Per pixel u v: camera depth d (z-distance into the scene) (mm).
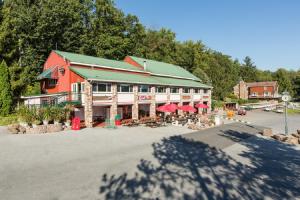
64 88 32781
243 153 16922
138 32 66062
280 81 119688
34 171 11703
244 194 9773
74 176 11141
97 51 53031
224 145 19438
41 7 44250
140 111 38656
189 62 79375
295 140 21766
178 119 34156
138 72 41156
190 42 86688
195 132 25703
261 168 13414
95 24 55812
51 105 27797
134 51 62219
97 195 9156
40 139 19500
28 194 9086
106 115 34562
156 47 77375
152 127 28688
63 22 46688
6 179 10602
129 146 17906
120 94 31844
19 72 41719
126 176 11367
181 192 9758
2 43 38906
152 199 9023
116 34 58312
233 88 96938
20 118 23688
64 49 47844
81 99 28766
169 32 82375
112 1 59844
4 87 34406
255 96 97438
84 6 55500
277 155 16641
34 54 44062
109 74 33250
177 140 20875
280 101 94438
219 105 63031
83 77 28469
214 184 10758
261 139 23219
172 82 42062
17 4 44188
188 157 15273
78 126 25203
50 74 33219
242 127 31594
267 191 10141
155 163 13672
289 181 11383
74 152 15555
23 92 41219
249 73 127000
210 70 79938
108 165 12984
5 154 14680
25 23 42281
